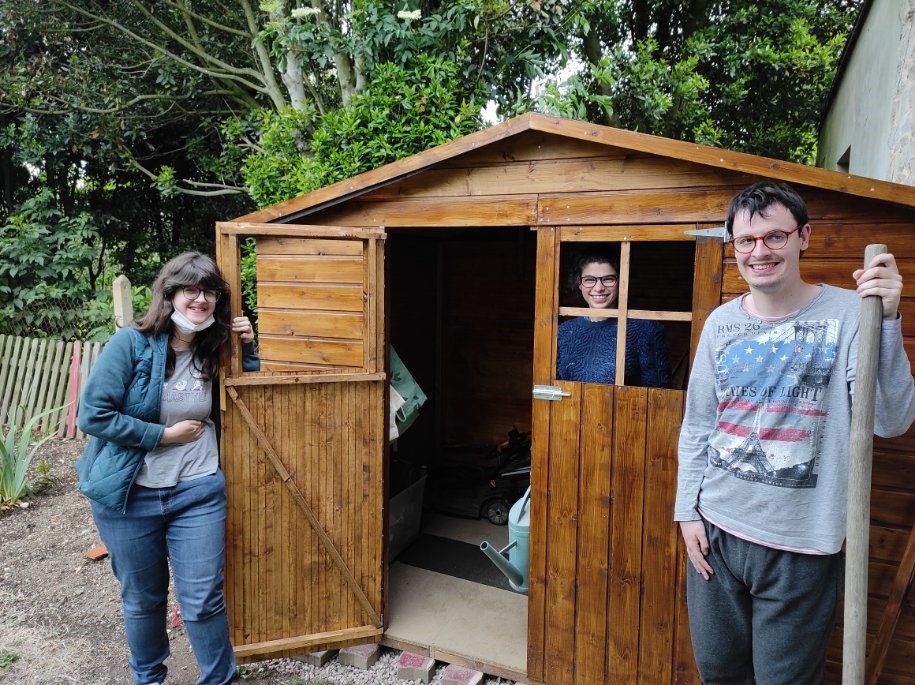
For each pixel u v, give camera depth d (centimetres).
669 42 822
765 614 162
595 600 234
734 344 162
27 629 304
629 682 231
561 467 237
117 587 345
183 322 212
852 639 143
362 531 272
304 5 570
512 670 251
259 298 274
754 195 151
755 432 157
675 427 217
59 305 693
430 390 478
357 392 267
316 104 622
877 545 196
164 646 239
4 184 816
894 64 309
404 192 256
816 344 150
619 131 208
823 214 194
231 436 253
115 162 754
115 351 207
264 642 265
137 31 724
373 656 273
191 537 222
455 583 324
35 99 714
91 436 214
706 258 209
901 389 142
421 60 477
